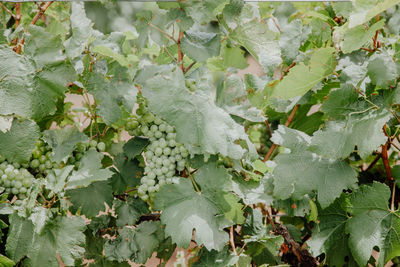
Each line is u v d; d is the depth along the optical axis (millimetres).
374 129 1682
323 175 1723
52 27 1845
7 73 1670
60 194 1678
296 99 1802
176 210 1691
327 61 1697
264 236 1729
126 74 1718
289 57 1810
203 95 1688
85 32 1706
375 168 1918
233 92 1742
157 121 1723
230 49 1821
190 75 1729
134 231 1786
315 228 1771
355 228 1728
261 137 2039
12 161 1683
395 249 1716
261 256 1850
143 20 1729
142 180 1730
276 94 1736
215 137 1669
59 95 1695
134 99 1711
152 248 1787
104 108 1718
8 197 1713
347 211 1739
